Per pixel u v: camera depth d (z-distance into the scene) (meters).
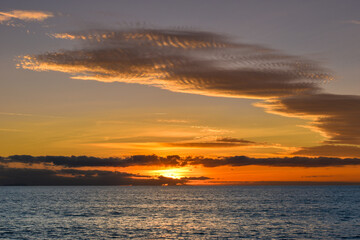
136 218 80.19
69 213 91.12
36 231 59.91
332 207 110.62
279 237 55.22
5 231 59.59
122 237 55.12
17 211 95.81
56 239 52.94
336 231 60.66
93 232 59.44
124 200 155.88
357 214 87.62
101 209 104.44
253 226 66.62
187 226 66.88
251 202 138.75
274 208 107.25
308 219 77.38
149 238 54.38
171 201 148.00
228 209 104.25
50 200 151.88
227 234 57.91
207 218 80.00
